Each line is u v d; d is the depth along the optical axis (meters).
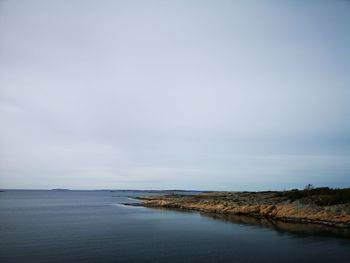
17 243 26.45
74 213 58.09
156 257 21.88
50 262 20.25
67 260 20.80
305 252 23.25
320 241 27.33
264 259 21.36
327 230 33.31
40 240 27.97
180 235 31.09
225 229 34.97
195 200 81.75
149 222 42.47
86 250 23.86
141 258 21.58
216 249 24.42
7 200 120.06
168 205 78.00
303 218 40.25
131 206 81.31
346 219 35.41
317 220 38.41
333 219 36.69
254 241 27.59
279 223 39.69
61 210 65.94
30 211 62.75
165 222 42.41
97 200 124.69
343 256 22.03
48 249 24.08
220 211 56.41
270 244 26.20
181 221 43.56
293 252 23.27
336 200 42.03
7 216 51.25
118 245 25.92
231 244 26.38
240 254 22.78
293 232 32.19
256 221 42.34
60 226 38.09
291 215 42.34
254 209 50.09
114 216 51.91
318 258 21.55
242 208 52.25
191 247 25.19
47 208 72.50
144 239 28.80
